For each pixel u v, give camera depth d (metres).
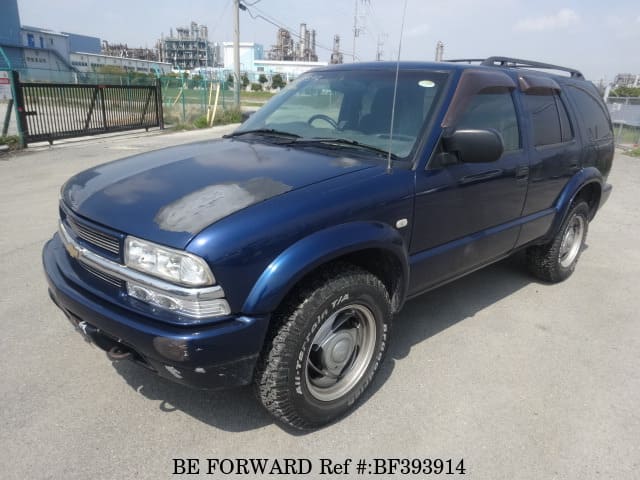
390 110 3.30
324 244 2.42
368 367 2.91
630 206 8.27
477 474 2.49
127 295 2.38
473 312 4.19
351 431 2.76
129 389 3.01
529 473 2.51
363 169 2.84
